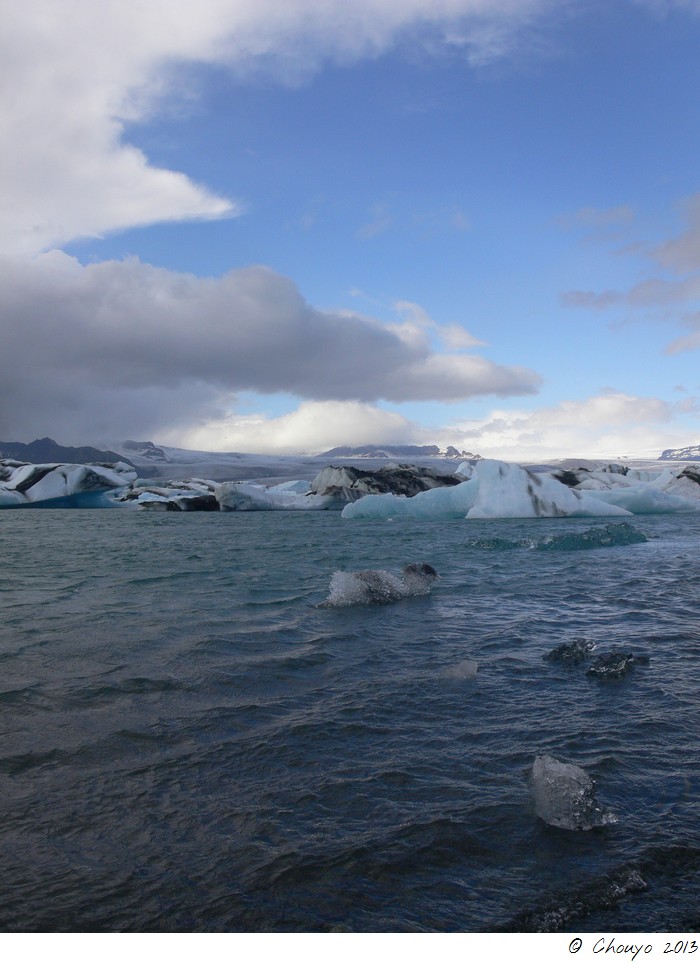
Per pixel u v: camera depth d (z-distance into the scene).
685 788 2.87
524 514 24.88
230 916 2.05
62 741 3.44
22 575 9.86
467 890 2.18
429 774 3.03
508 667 4.77
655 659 4.98
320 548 14.36
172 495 47.59
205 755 3.25
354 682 4.42
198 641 5.50
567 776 2.79
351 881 2.22
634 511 27.61
